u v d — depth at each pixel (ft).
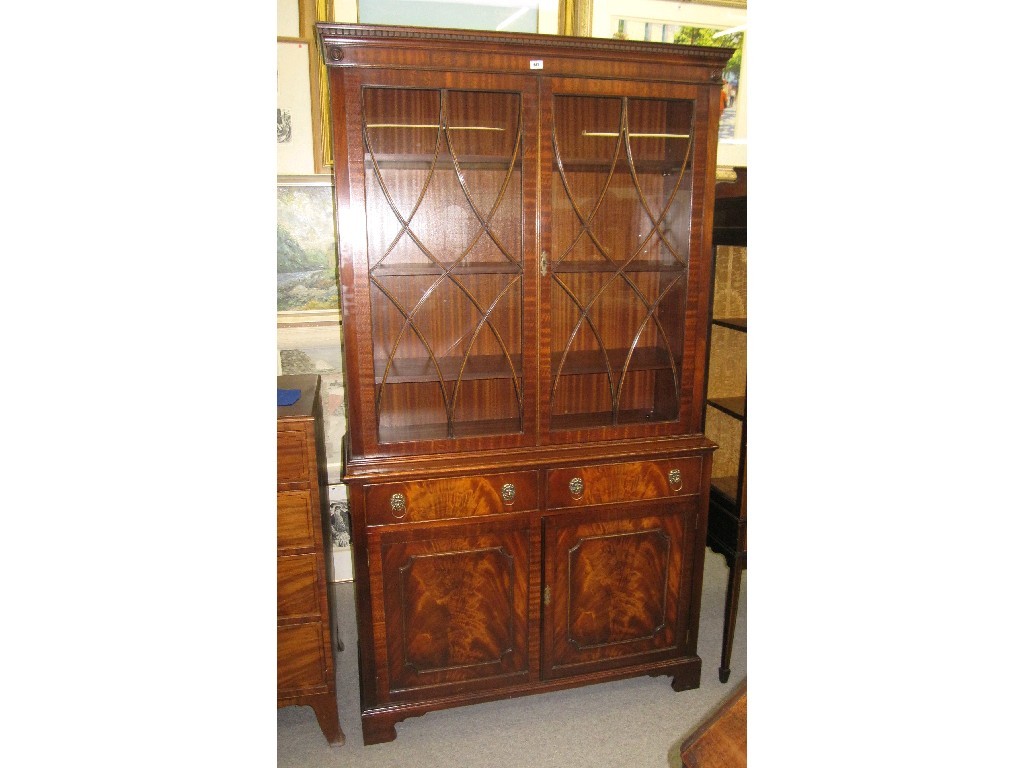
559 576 6.03
